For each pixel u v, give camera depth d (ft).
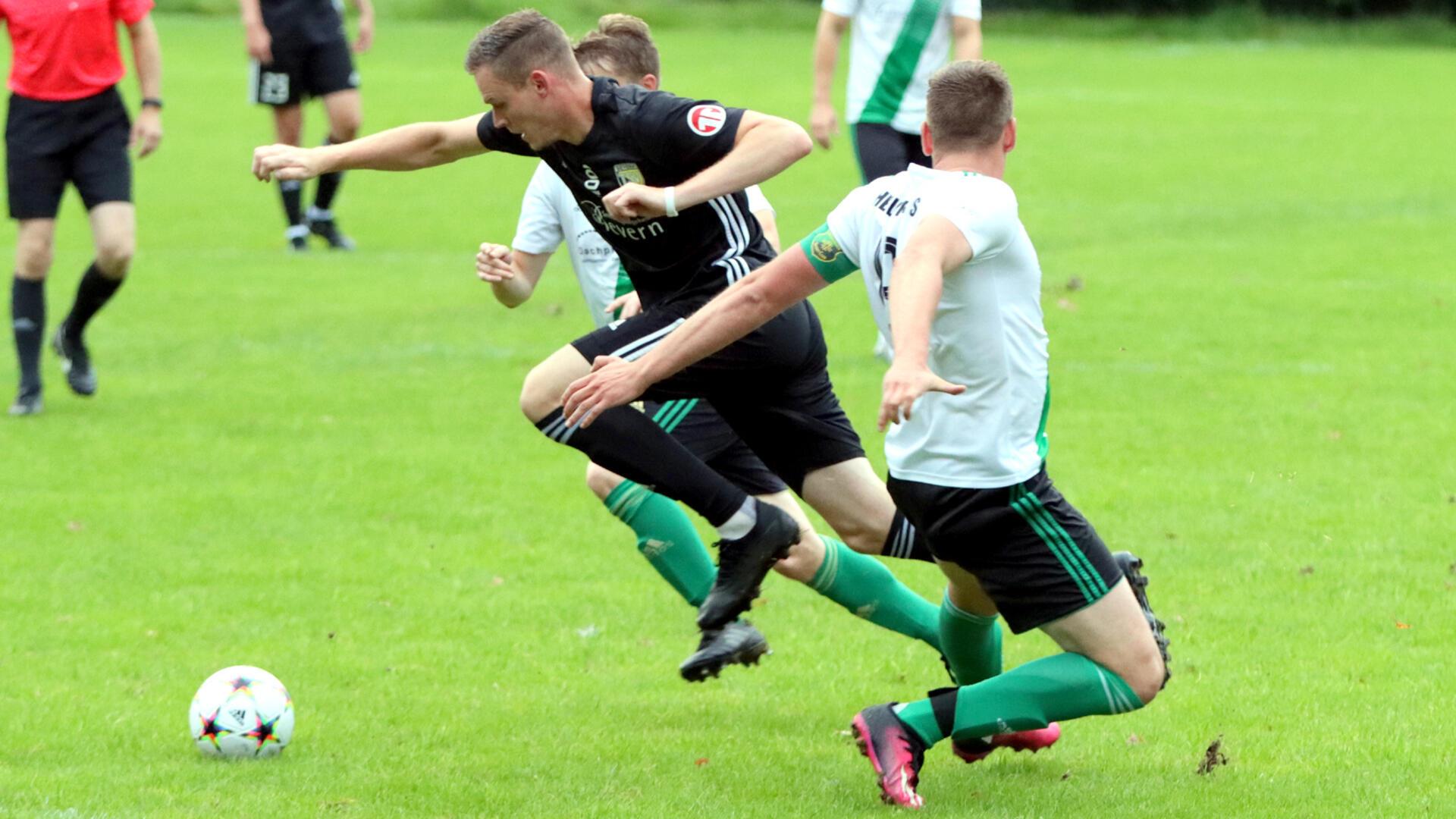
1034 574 46.88
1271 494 83.56
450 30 422.41
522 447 96.37
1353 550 74.69
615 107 53.47
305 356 120.37
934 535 47.67
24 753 52.49
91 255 160.86
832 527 59.57
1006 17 488.02
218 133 252.83
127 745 53.36
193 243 169.37
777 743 54.60
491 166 231.09
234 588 71.56
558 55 53.11
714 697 59.57
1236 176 215.51
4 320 134.21
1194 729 54.85
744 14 461.78
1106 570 47.11
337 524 81.35
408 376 114.32
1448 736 53.36
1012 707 47.55
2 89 279.08
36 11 97.86
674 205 51.44
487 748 53.78
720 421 62.59
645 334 55.62
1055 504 46.85
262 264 157.79
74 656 62.69
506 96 53.16
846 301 138.51
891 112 109.81
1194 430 96.48
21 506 83.66
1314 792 48.70
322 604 69.46
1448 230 172.14
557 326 131.23
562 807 48.16
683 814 47.39
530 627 67.21
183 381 112.88
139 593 70.74
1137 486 85.20
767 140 52.01
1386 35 456.04
